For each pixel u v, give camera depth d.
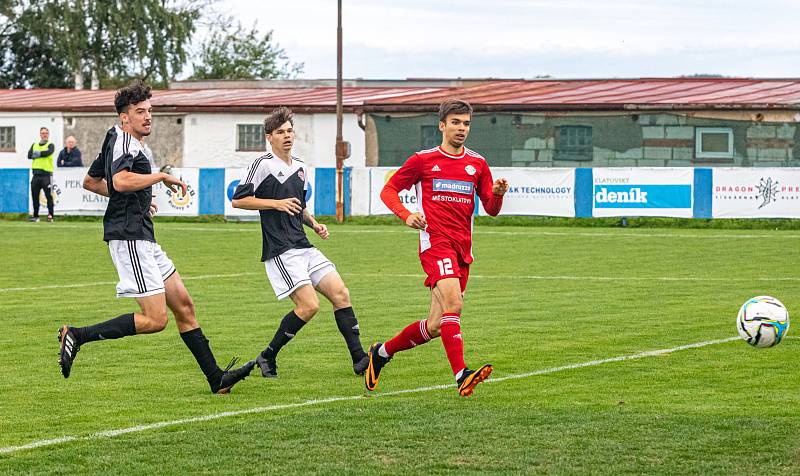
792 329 14.68
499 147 44.91
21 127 54.16
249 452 8.26
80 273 22.33
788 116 41.66
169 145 51.28
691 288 19.53
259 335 14.41
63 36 75.94
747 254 26.12
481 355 12.76
